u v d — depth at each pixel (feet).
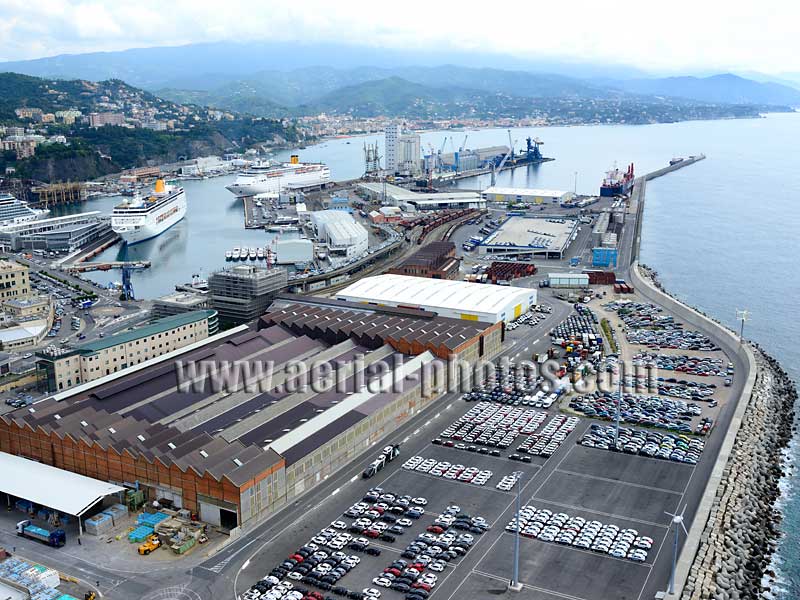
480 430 627.87
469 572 432.66
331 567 435.94
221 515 482.28
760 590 450.71
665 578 426.10
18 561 429.79
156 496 504.84
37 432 545.03
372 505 507.71
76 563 440.45
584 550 455.22
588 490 527.81
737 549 472.85
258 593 410.31
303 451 529.86
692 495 520.42
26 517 495.82
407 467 562.66
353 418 585.22
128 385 622.95
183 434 536.83
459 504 510.17
